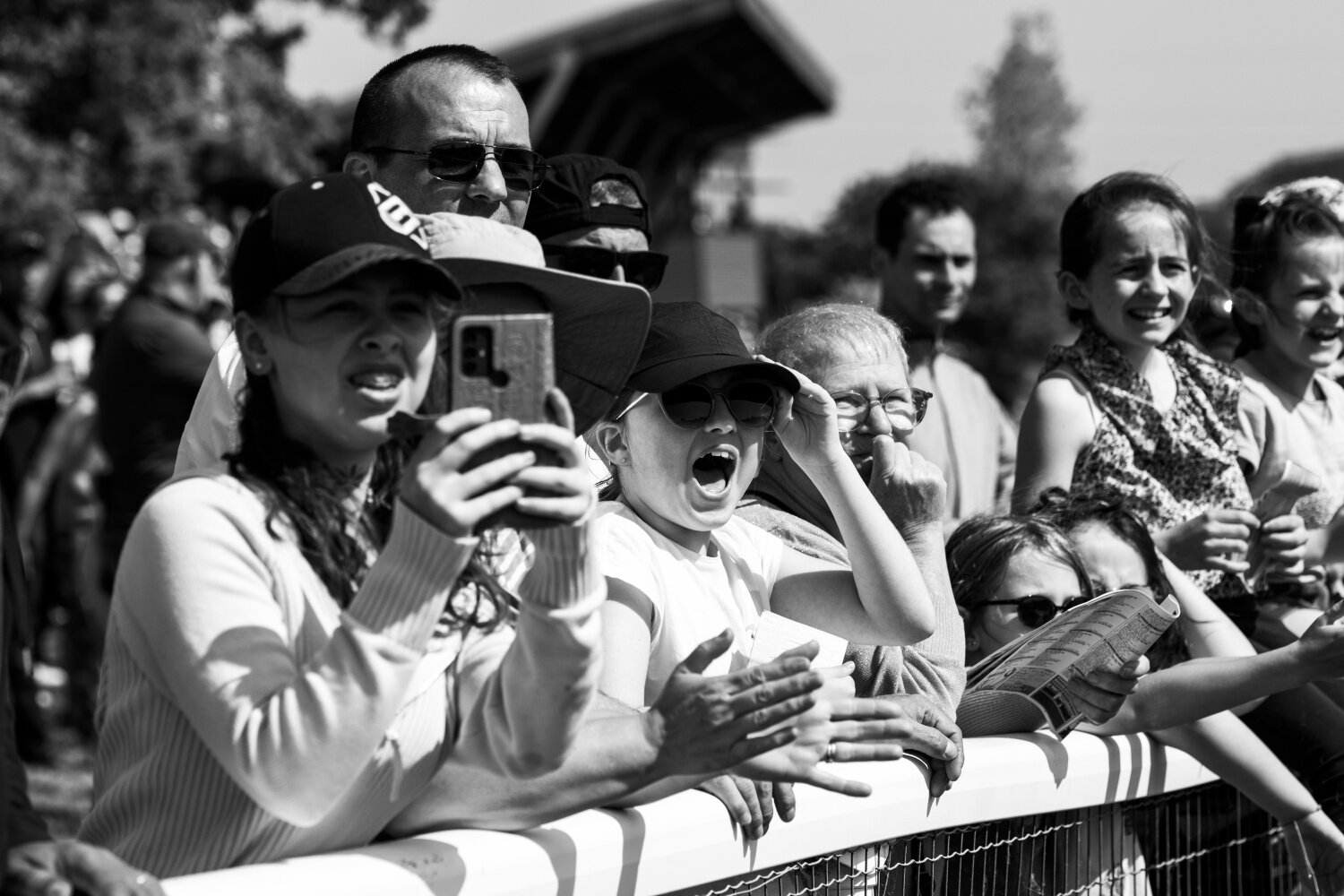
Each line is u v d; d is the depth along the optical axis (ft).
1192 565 18.70
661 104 111.86
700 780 11.10
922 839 13.16
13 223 56.34
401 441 9.82
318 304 9.36
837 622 13.75
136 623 9.45
